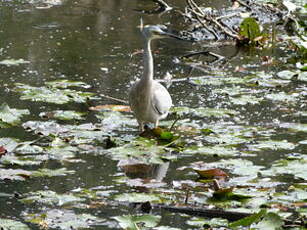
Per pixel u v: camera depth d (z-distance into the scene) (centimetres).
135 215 934
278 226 877
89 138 1220
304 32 1948
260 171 1071
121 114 1348
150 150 1152
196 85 1553
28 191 1009
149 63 1224
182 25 2033
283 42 1920
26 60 1675
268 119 1338
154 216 898
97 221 916
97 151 1166
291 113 1370
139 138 1196
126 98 1445
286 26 2058
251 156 1157
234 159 1124
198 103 1435
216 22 1936
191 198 987
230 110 1358
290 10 1994
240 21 2062
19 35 1872
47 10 2136
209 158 1159
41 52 1741
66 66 1644
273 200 978
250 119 1337
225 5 2228
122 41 1861
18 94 1440
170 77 1594
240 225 877
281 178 1080
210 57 1792
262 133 1261
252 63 1736
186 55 1772
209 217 943
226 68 1691
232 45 1897
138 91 1229
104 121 1299
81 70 1620
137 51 1783
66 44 1812
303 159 1122
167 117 1341
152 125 1304
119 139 1204
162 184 1038
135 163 1114
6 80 1526
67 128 1250
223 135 1231
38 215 927
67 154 1140
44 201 970
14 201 973
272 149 1188
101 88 1505
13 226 877
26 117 1314
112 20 2055
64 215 927
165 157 1142
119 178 1059
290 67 1698
